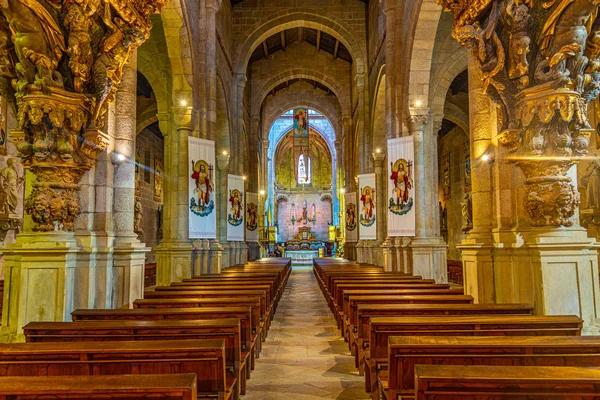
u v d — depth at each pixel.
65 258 6.80
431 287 9.70
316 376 6.95
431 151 16.56
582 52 6.38
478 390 2.72
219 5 16.88
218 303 7.54
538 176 7.04
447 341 4.07
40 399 2.69
